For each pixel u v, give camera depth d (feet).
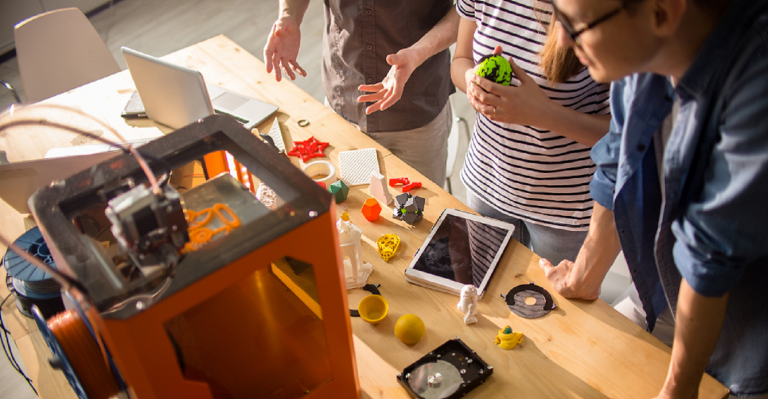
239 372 2.69
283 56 5.44
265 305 2.65
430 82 5.76
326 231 2.31
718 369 3.29
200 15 13.16
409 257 3.92
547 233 4.74
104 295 2.04
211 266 2.10
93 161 4.08
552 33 3.49
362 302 3.53
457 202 4.38
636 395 3.05
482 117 4.66
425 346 3.33
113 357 2.19
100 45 7.34
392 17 5.24
